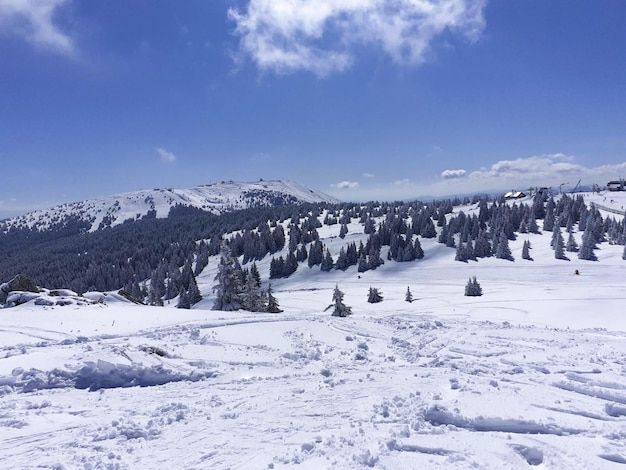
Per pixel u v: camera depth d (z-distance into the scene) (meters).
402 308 57.25
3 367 11.95
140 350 13.59
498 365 11.68
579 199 111.25
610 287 53.28
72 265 157.12
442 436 6.57
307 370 12.83
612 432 6.54
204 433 7.36
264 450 6.40
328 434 6.84
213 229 180.12
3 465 6.37
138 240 185.00
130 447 6.85
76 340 16.09
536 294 53.97
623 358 12.29
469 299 57.88
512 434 6.60
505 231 104.75
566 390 9.04
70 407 9.46
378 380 10.51
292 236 130.62
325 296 80.25
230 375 12.34
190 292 82.81
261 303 44.88
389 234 119.38
